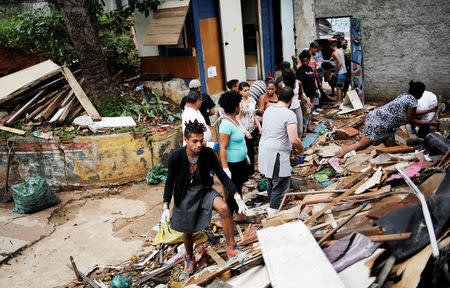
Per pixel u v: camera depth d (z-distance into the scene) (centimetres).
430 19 970
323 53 1251
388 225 276
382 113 585
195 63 941
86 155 754
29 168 781
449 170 322
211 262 460
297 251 269
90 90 877
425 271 247
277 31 1177
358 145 618
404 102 569
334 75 1159
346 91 1162
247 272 290
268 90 697
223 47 984
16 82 855
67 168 765
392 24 1023
